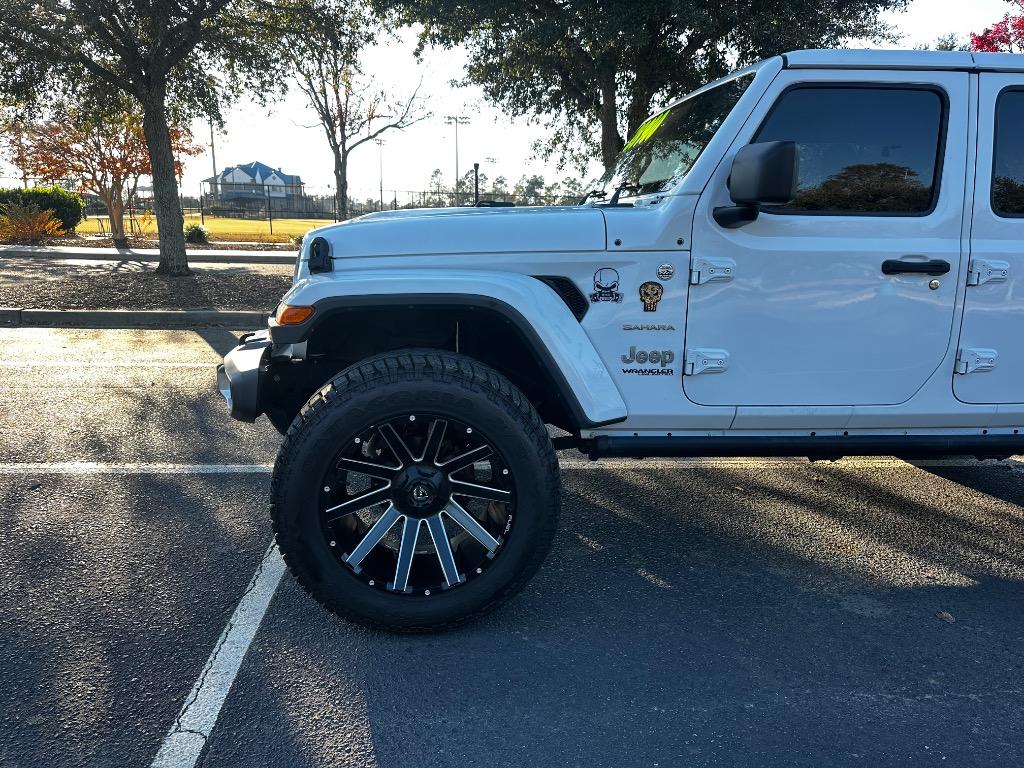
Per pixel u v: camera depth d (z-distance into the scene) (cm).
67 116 1466
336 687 235
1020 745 215
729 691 237
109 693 228
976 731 220
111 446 450
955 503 394
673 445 279
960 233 273
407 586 256
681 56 955
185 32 1178
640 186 315
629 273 263
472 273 255
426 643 260
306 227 2958
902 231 271
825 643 265
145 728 214
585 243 261
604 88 976
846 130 270
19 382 595
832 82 265
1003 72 272
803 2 812
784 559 329
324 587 249
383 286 248
